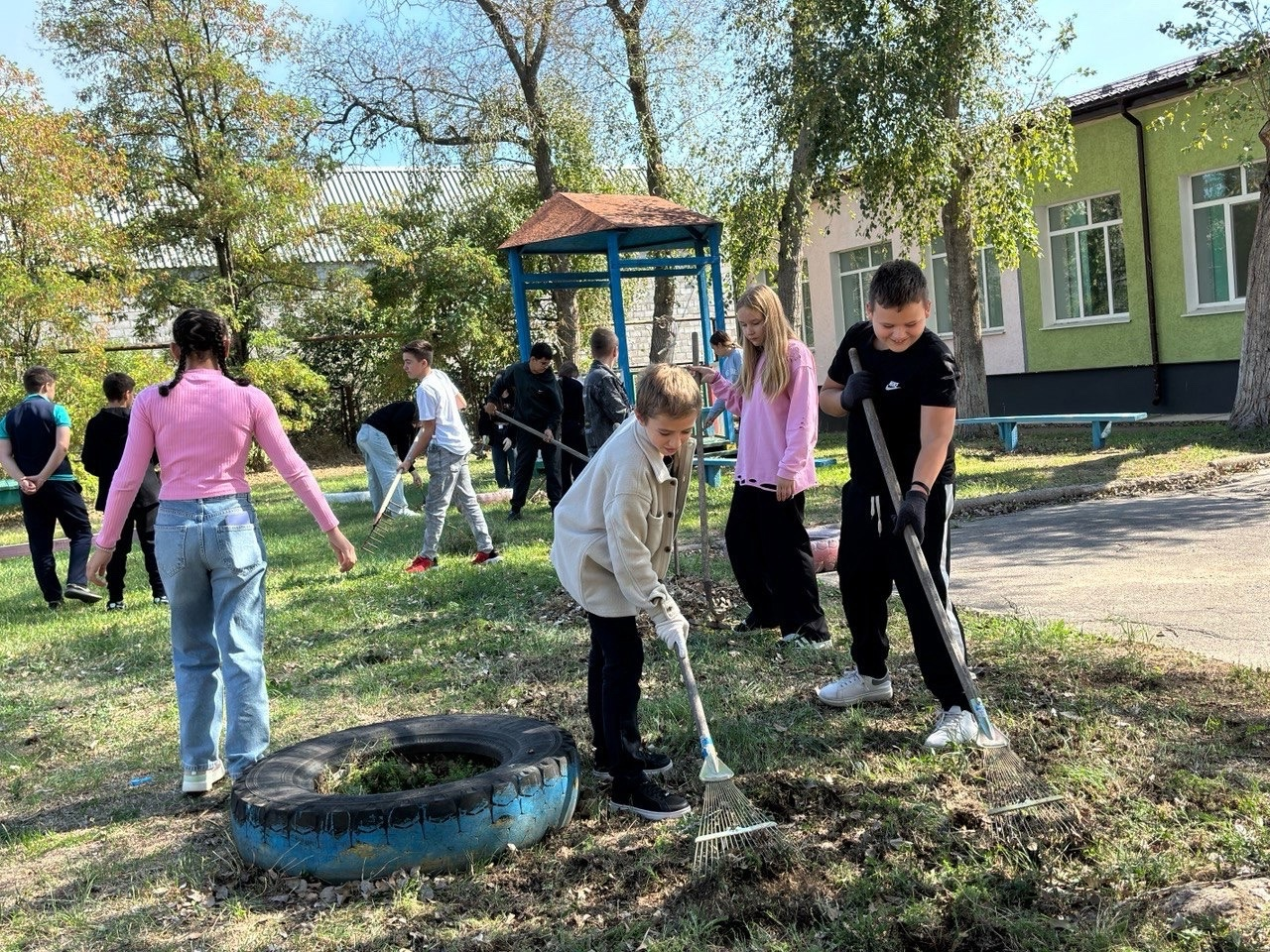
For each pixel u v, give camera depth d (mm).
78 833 4133
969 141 15438
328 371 28172
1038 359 20609
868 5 14977
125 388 8703
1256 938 2656
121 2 23250
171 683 6352
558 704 5160
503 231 26281
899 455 4285
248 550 4375
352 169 35406
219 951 3090
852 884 3121
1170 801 3523
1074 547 8133
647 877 3322
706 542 6523
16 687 6562
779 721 4582
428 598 7805
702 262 15070
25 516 9148
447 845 3428
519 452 11742
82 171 18969
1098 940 2727
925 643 4199
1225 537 7996
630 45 22250
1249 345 14227
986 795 3637
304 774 3871
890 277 4027
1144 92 17094
